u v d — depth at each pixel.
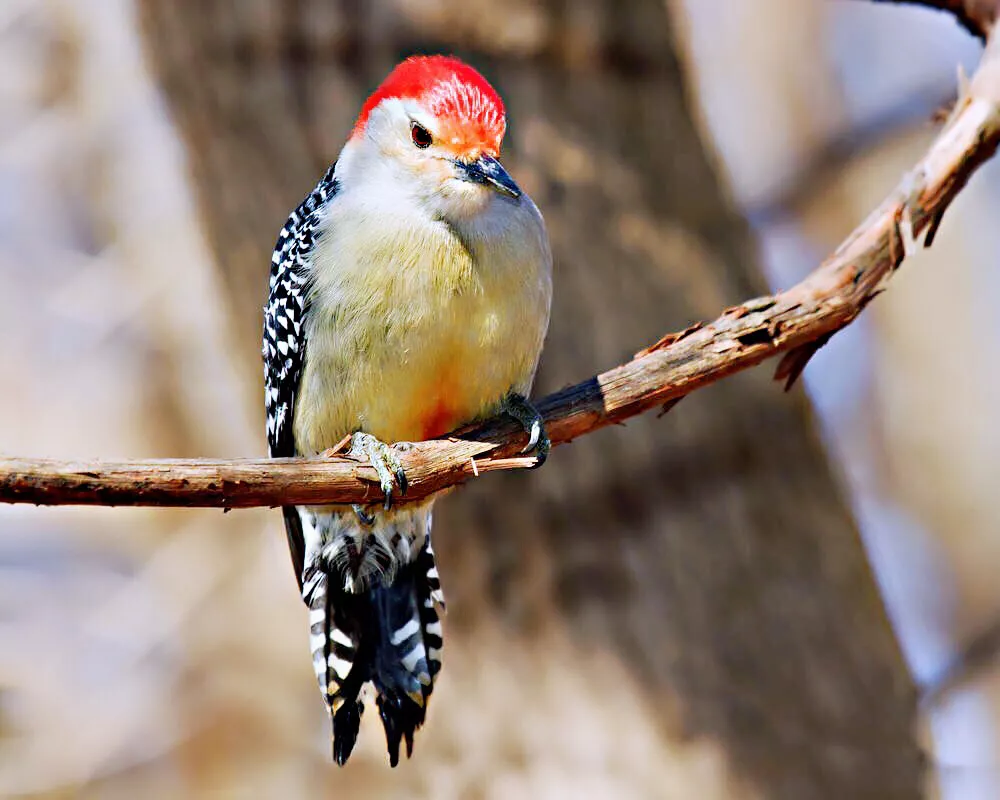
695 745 10.30
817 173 18.67
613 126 11.42
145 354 19.73
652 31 11.78
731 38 19.45
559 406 8.38
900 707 10.81
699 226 11.55
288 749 17.78
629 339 10.84
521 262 8.78
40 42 20.06
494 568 10.87
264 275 11.50
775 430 11.10
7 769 17.17
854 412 18.66
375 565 9.51
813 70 19.06
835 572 10.98
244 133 11.37
